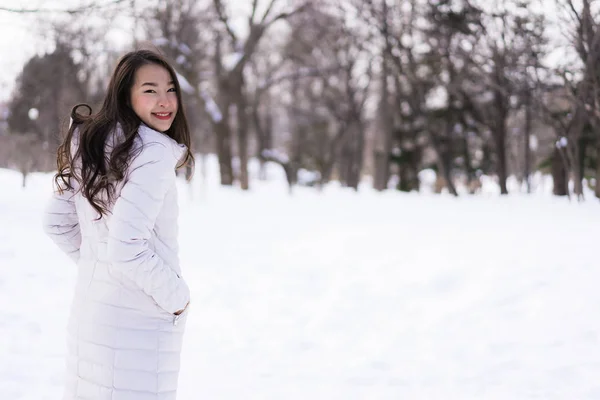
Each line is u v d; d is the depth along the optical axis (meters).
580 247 6.99
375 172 32.12
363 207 15.69
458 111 26.39
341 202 17.64
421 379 3.94
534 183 31.48
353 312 5.54
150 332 2.05
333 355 4.47
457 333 4.78
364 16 21.92
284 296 6.21
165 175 2.01
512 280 5.80
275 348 4.63
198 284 6.72
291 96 39.69
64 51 20.11
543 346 4.32
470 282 6.00
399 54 22.91
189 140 2.38
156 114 2.16
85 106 2.27
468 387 3.76
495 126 23.80
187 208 14.94
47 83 19.94
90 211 2.12
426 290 6.03
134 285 2.03
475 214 12.45
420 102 23.97
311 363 4.30
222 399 3.59
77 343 2.09
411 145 32.72
